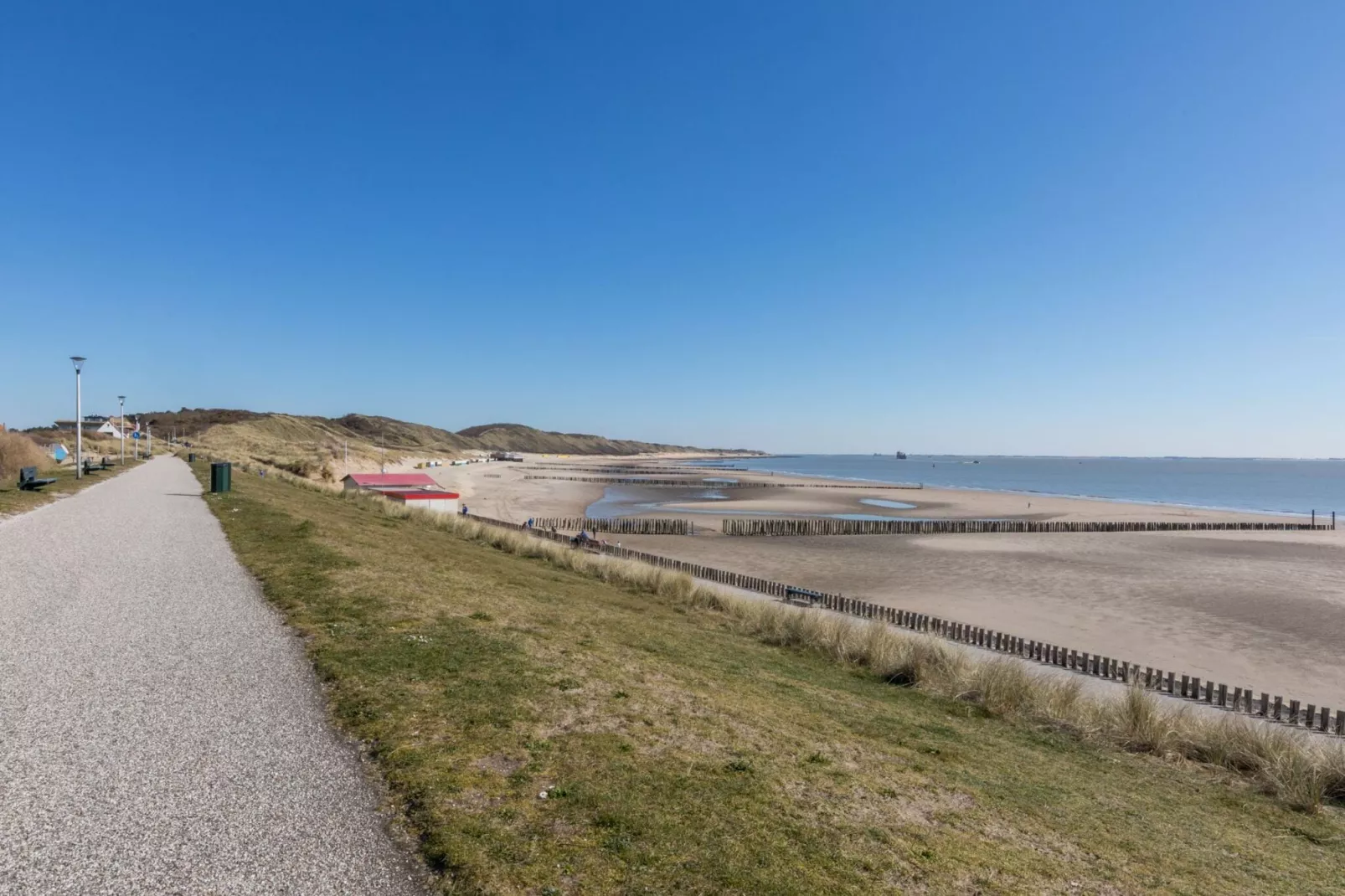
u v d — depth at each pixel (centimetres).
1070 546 4178
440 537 2323
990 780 700
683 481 12038
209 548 1427
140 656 735
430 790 473
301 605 984
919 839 507
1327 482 14250
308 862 387
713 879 404
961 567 3366
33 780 460
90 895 346
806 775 595
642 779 527
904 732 854
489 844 414
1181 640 2144
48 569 1152
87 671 680
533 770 522
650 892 385
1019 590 2855
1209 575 3234
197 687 652
